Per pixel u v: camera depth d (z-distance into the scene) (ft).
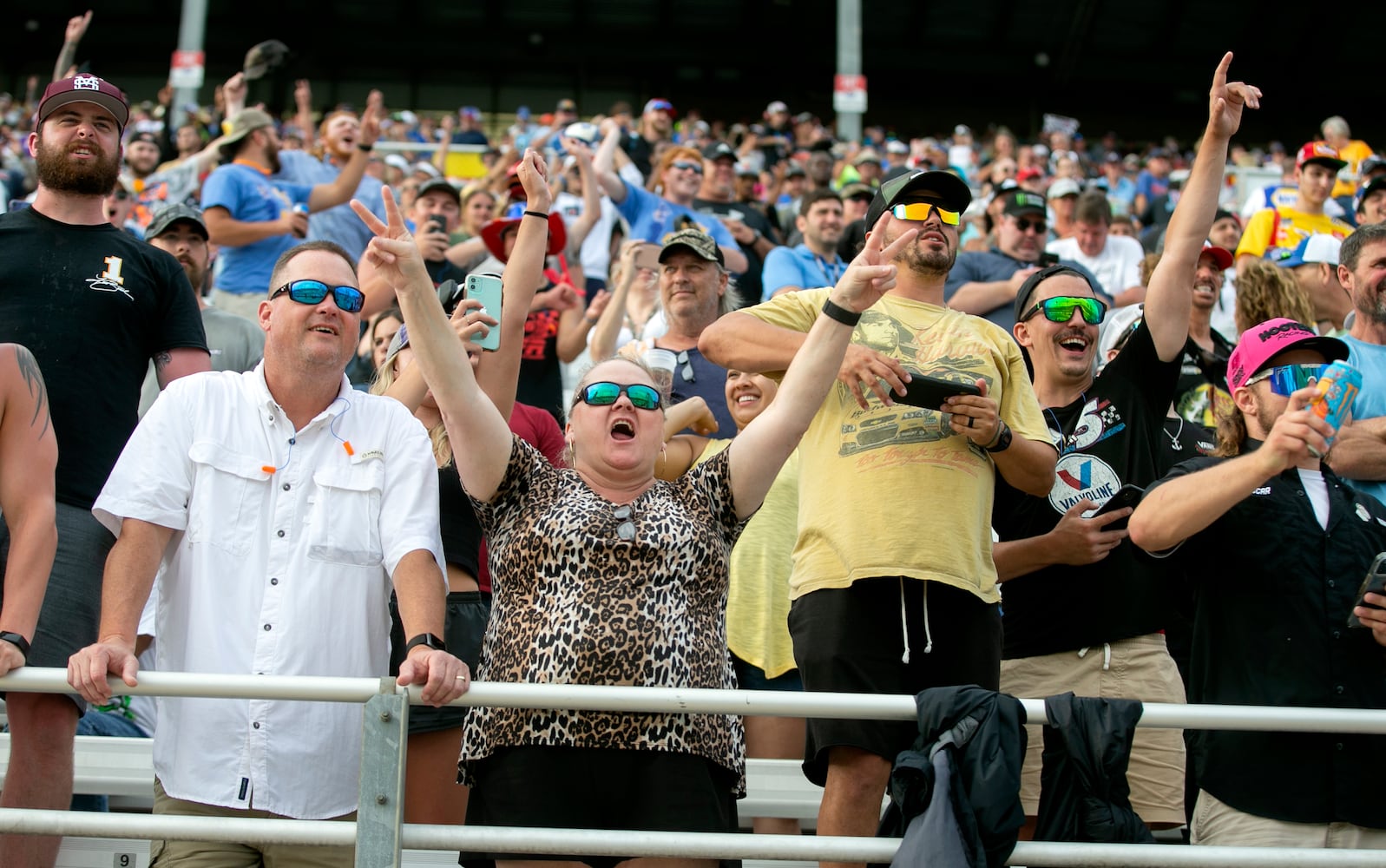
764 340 40.22
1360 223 79.71
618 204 88.69
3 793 35.35
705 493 35.68
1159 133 276.00
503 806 32.55
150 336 43.11
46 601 37.70
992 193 99.55
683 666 33.17
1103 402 45.75
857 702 32.30
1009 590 43.96
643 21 264.11
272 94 262.26
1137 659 42.39
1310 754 37.06
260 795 33.30
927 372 39.22
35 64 265.13
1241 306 56.90
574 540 33.68
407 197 101.14
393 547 35.27
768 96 273.75
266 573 34.76
